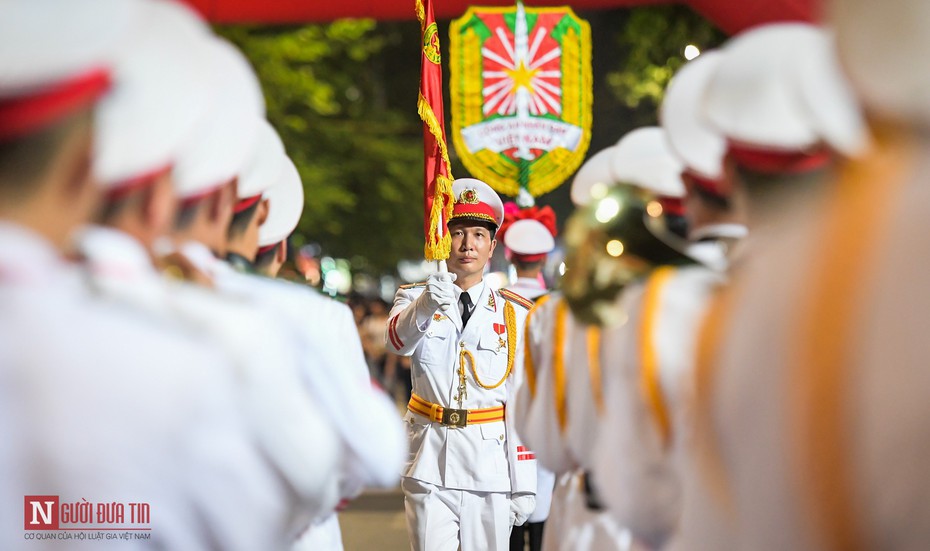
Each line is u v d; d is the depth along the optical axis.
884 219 1.76
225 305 2.34
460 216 6.45
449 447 6.23
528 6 9.15
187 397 2.16
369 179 23.27
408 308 6.22
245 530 2.25
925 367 1.65
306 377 2.79
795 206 2.25
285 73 18.36
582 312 3.05
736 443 2.02
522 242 7.45
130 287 2.22
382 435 2.90
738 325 2.05
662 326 2.78
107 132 2.23
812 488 1.78
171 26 2.36
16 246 2.12
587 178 4.34
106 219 2.29
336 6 9.03
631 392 2.84
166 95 2.30
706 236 3.00
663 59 14.27
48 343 2.11
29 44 2.07
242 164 2.78
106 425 2.12
